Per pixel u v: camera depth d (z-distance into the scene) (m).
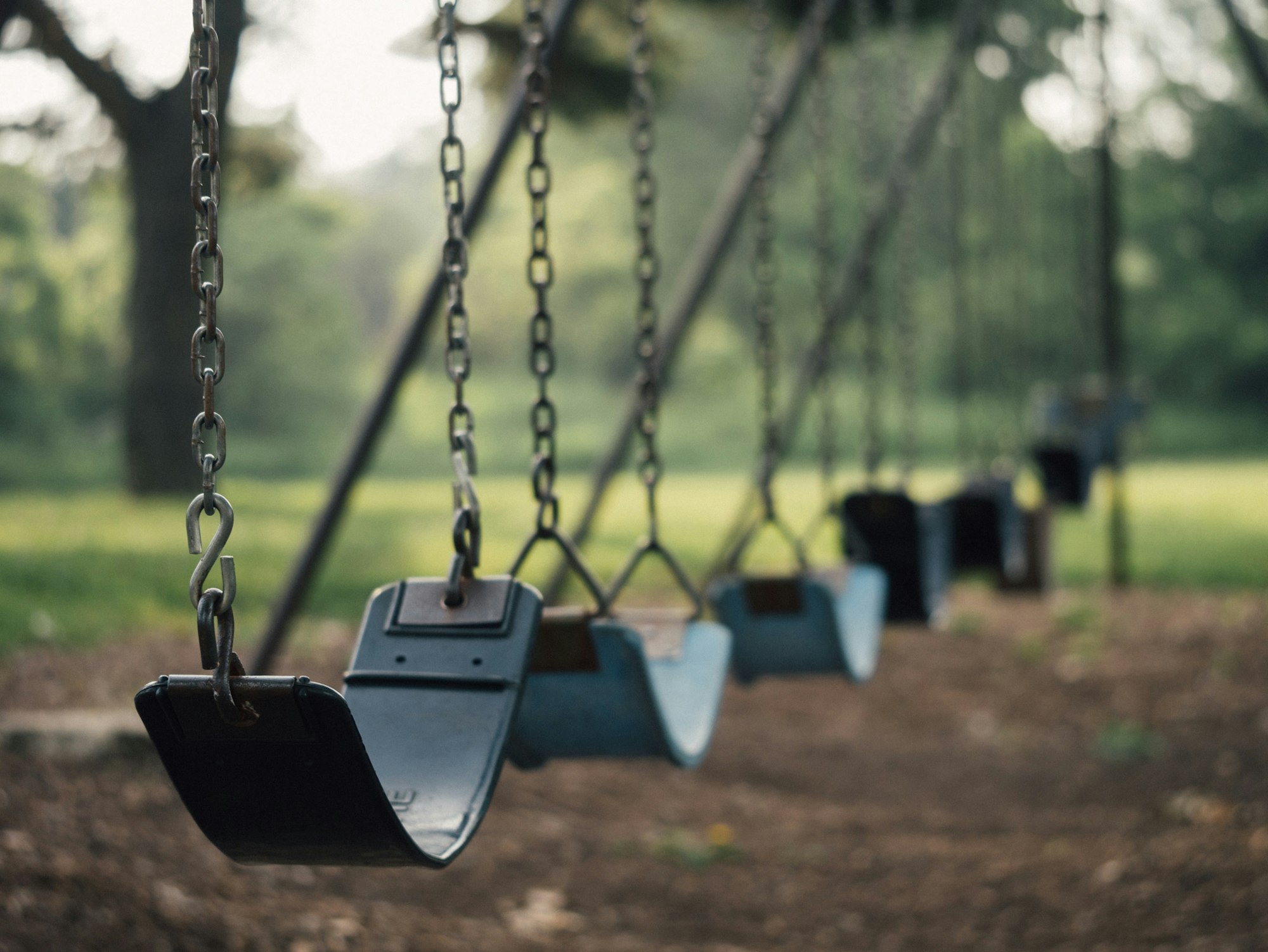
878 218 7.23
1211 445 34.72
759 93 3.95
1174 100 38.44
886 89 35.44
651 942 3.71
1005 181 26.95
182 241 15.83
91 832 3.70
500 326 41.22
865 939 3.80
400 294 44.38
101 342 28.66
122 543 10.54
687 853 4.47
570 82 12.30
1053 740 6.57
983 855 4.52
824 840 4.80
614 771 5.67
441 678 2.01
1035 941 3.68
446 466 31.41
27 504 15.06
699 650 2.87
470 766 1.90
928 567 4.38
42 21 12.50
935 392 37.09
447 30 2.12
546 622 2.38
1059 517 17.14
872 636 3.82
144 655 6.70
